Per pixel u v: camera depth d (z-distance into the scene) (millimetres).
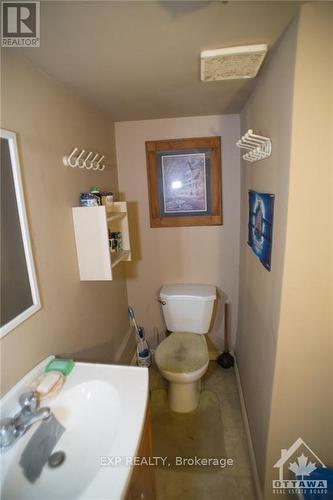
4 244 917
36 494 786
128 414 907
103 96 1511
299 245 1025
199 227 2244
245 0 783
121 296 2230
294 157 959
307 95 914
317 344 1111
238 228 2207
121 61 1113
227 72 1199
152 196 2211
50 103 1214
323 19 853
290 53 934
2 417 889
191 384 1905
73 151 1354
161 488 1468
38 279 1099
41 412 891
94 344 1650
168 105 1747
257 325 1553
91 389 1050
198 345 2039
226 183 2148
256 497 1412
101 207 1363
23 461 817
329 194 977
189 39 971
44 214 1150
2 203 911
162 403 2025
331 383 1145
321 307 1073
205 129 2072
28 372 1033
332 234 1007
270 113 1196
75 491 795
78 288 1451
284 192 1041
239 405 2000
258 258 1515
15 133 962
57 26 860
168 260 2332
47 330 1161
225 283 2328
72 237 1395
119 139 2154
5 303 917
